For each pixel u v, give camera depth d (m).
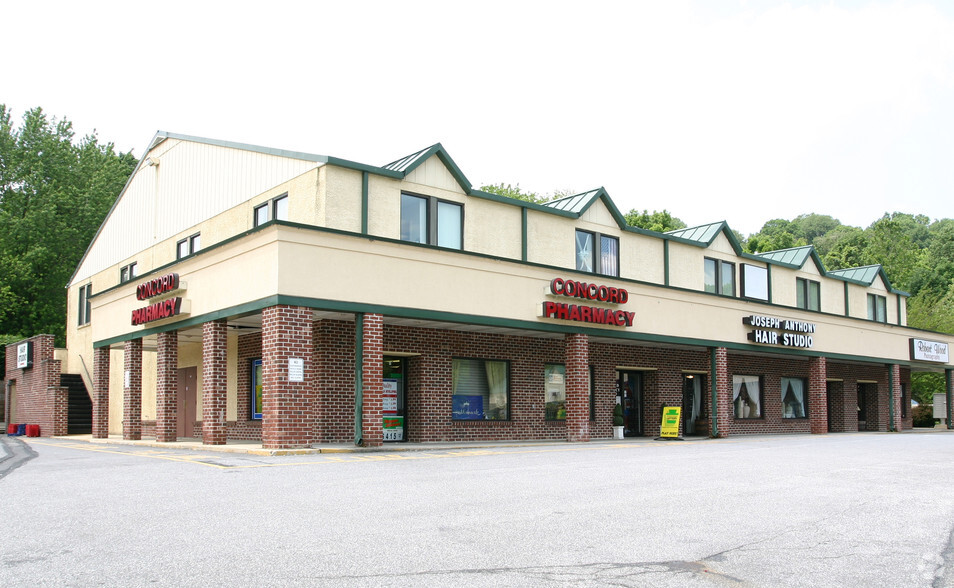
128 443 23.73
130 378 25.34
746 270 32.28
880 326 37.91
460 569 6.64
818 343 33.84
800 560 7.20
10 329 48.81
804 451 19.16
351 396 21.88
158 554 7.04
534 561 6.96
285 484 11.71
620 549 7.47
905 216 132.75
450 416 24.05
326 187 20.38
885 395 42.00
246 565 6.66
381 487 11.41
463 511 9.36
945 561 7.24
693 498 10.59
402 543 7.56
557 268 23.78
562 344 27.59
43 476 13.12
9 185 50.97
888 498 10.83
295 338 18.06
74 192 52.03
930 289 83.56
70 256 51.34
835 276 37.03
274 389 17.81
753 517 9.22
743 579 6.55
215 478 12.51
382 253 19.69
